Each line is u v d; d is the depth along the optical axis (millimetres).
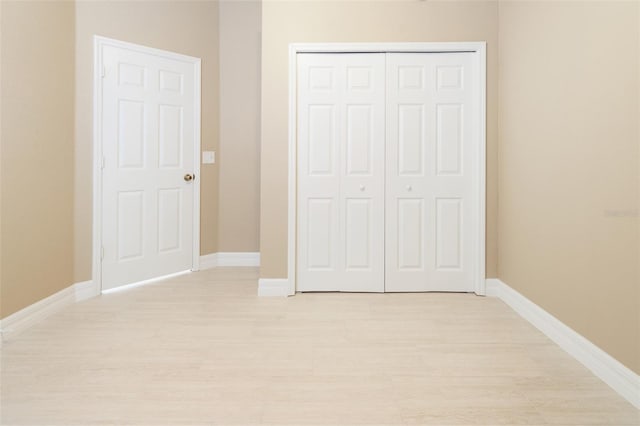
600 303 2512
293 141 4109
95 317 3525
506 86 3891
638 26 2195
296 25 4082
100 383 2438
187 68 4863
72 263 3916
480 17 4055
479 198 4113
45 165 3533
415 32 4082
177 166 4824
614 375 2377
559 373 2564
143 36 4418
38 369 2604
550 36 3072
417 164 4180
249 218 5324
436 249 4215
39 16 3438
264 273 4137
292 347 2947
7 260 3100
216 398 2287
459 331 3232
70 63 3842
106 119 4164
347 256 4219
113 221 4262
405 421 2076
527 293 3484
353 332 3219
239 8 5203
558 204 2979
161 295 4133
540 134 3232
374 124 4164
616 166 2363
